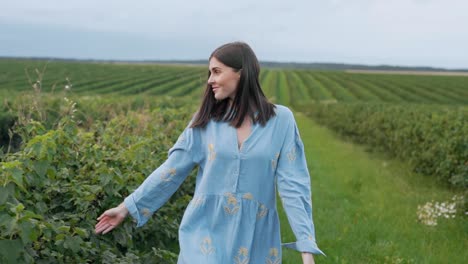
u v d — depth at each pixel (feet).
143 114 32.24
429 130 44.24
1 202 10.99
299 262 20.81
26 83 195.00
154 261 16.07
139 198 11.38
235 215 10.75
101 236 15.17
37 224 11.37
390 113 62.80
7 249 10.55
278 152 10.95
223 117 11.12
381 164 50.96
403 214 29.53
